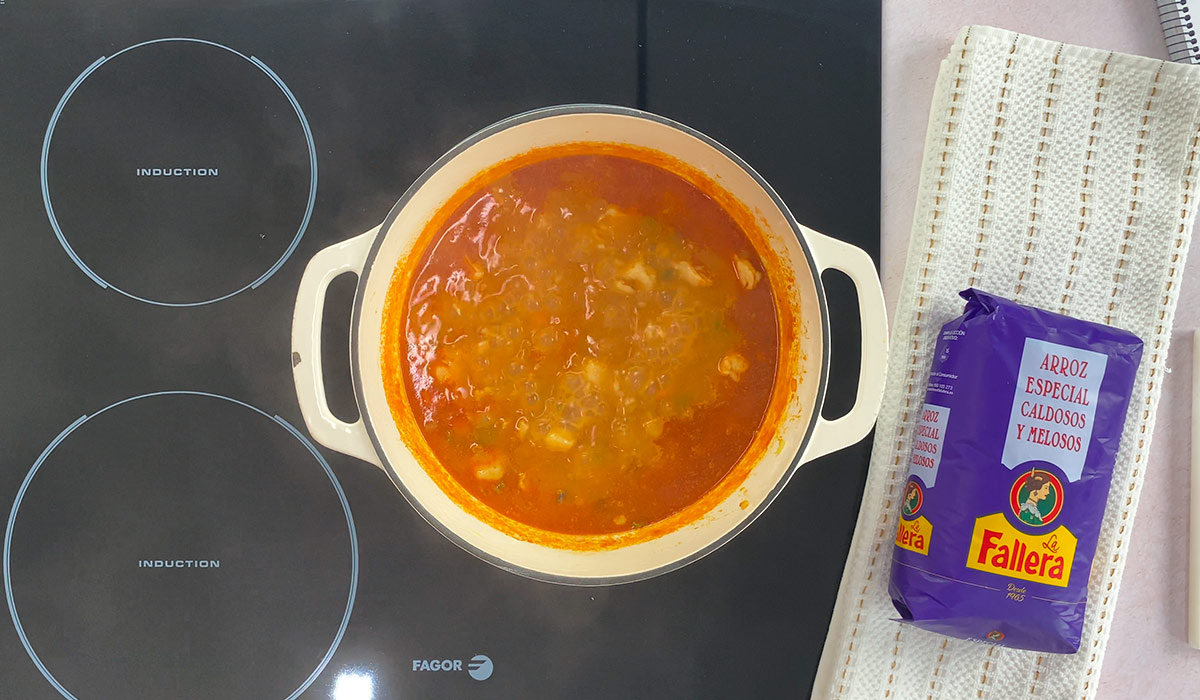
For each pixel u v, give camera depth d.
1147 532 0.79
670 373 0.73
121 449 0.73
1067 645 0.70
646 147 0.72
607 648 0.74
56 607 0.72
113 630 0.72
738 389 0.73
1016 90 0.77
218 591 0.73
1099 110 0.77
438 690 0.73
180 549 0.73
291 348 0.73
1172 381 0.80
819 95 0.77
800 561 0.75
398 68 0.75
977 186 0.77
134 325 0.73
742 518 0.65
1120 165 0.77
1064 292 0.77
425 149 0.74
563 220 0.73
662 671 0.74
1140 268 0.77
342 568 0.73
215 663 0.72
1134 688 0.79
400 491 0.67
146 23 0.74
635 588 0.75
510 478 0.72
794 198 0.76
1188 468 0.80
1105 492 0.70
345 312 0.74
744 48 0.77
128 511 0.72
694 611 0.75
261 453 0.73
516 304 0.73
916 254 0.76
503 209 0.73
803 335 0.71
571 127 0.71
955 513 0.70
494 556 0.67
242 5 0.75
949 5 0.80
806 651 0.75
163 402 0.73
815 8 0.77
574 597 0.74
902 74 0.79
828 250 0.68
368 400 0.66
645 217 0.73
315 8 0.75
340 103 0.74
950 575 0.70
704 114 0.76
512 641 0.74
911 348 0.76
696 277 0.73
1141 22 0.81
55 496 0.72
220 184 0.74
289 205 0.74
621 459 0.72
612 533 0.72
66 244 0.73
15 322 0.73
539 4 0.76
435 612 0.74
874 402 0.67
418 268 0.72
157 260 0.73
